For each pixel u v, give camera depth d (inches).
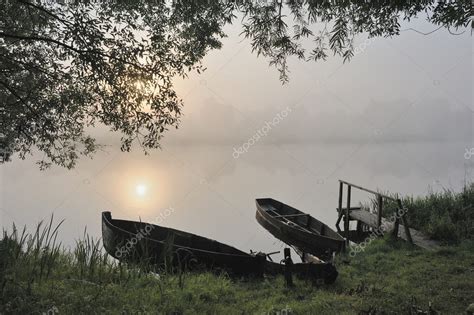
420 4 213.0
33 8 273.4
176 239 394.9
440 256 304.5
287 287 264.7
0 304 186.4
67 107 287.1
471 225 368.5
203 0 287.0
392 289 241.8
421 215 417.7
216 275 299.3
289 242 446.9
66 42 251.6
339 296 237.1
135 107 262.1
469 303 210.5
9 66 271.1
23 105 286.8
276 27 276.7
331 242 371.9
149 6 293.4
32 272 244.5
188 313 209.2
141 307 207.5
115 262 297.0
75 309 195.8
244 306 227.9
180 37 318.7
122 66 247.3
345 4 232.8
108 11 274.7
